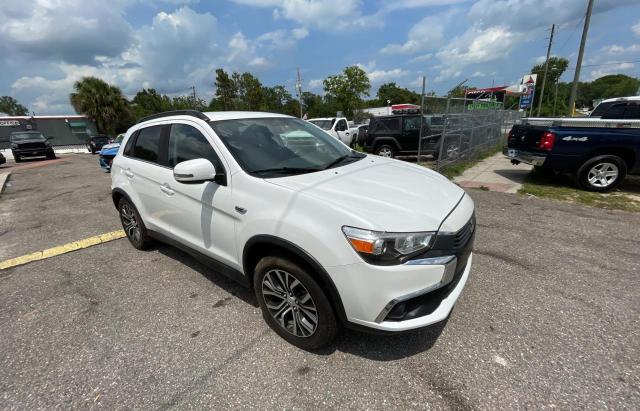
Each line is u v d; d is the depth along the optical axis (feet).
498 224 15.69
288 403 6.63
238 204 8.33
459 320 8.83
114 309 10.12
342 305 6.88
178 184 10.21
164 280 11.68
